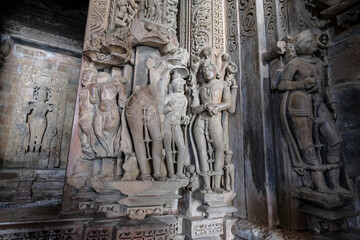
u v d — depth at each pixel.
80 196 1.69
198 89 2.21
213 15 2.50
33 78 4.83
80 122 1.79
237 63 2.30
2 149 4.35
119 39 1.83
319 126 1.76
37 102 4.77
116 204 1.77
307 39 1.80
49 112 4.92
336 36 2.02
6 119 4.46
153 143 1.85
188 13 2.57
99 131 1.74
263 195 1.84
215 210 1.84
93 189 1.71
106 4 2.09
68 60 5.28
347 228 1.69
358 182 1.72
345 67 1.90
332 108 1.81
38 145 4.66
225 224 1.96
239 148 2.13
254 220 1.90
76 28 5.32
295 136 1.76
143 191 1.70
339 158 1.70
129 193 1.66
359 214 1.63
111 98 1.83
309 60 1.82
